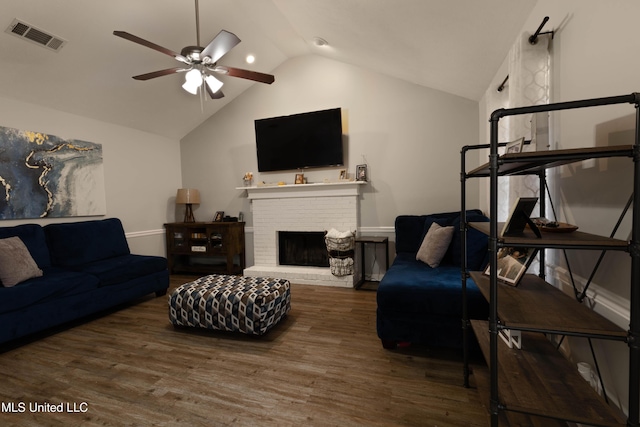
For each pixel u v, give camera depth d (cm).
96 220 391
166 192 497
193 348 239
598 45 137
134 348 240
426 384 188
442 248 276
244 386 188
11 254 270
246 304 247
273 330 268
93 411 167
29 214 335
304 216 438
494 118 107
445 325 212
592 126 143
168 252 487
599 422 98
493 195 108
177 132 499
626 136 120
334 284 399
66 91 342
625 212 116
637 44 113
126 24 297
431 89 389
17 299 244
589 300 145
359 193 421
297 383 191
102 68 334
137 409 169
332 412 164
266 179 470
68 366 214
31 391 186
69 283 281
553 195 185
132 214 446
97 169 401
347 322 283
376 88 411
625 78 120
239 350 234
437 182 391
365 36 310
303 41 405
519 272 153
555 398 112
